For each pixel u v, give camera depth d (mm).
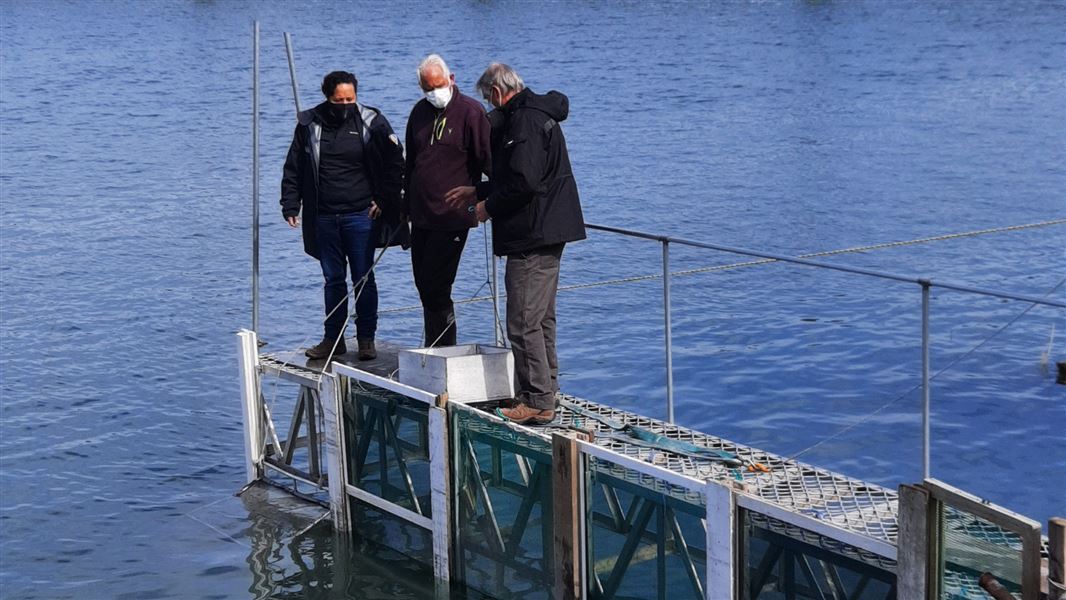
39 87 43625
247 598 8516
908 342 14555
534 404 7398
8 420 13391
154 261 20344
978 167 26094
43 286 18906
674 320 15805
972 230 20781
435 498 7867
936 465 10922
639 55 49812
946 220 21609
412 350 8047
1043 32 52844
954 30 55438
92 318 17266
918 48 49281
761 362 14031
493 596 7629
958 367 13516
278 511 9648
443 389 7715
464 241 8016
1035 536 5008
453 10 74062
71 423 13297
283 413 13391
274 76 45094
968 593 5348
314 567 8672
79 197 25562
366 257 8891
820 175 25812
